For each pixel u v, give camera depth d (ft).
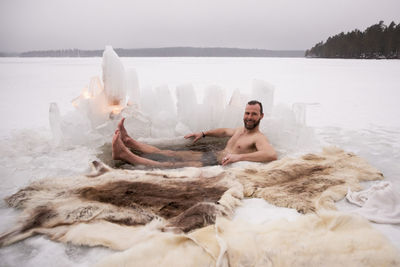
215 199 5.90
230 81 35.04
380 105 19.63
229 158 8.30
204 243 4.29
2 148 9.45
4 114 15.62
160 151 9.37
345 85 32.81
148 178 6.91
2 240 4.49
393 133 12.09
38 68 70.79
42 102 19.89
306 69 68.33
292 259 3.99
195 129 11.84
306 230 4.64
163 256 4.04
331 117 15.75
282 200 5.90
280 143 10.55
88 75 46.96
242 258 4.02
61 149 9.59
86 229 4.75
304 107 11.23
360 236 4.43
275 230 4.65
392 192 5.62
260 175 7.23
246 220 5.20
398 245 4.38
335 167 7.63
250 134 9.36
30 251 4.31
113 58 10.71
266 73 53.26
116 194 6.02
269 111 11.53
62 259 4.14
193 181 6.80
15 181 7.04
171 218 5.16
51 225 4.91
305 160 8.26
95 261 4.09
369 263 3.89
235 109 11.74
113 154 8.13
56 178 6.86
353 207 5.73
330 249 4.14
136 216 5.19
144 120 11.16
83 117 10.48
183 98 11.68
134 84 11.80
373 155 9.11
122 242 4.45
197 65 90.63
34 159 8.62
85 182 6.63
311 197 5.98
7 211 5.53
